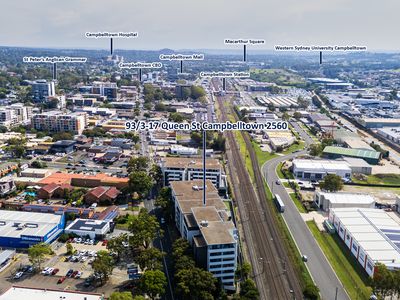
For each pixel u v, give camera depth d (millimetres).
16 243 156750
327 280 139625
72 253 152500
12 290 118125
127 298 112438
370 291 133500
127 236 154500
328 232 175625
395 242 152500
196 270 126250
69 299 114875
